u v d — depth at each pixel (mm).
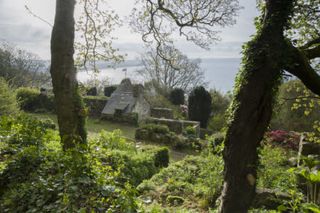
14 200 3791
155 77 26938
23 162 4574
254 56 3387
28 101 20281
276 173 6211
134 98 19250
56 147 5891
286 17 3395
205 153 8031
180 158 11664
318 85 3703
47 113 20172
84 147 4477
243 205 3303
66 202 3326
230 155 3414
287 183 5863
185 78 27500
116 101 19516
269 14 3459
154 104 22859
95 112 20391
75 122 5879
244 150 3336
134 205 3529
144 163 7539
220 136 7820
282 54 3297
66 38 5754
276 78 3365
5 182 4379
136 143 12969
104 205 3490
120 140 8977
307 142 8539
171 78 27094
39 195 3732
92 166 4125
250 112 3330
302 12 5023
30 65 26844
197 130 16406
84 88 8148
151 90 25109
